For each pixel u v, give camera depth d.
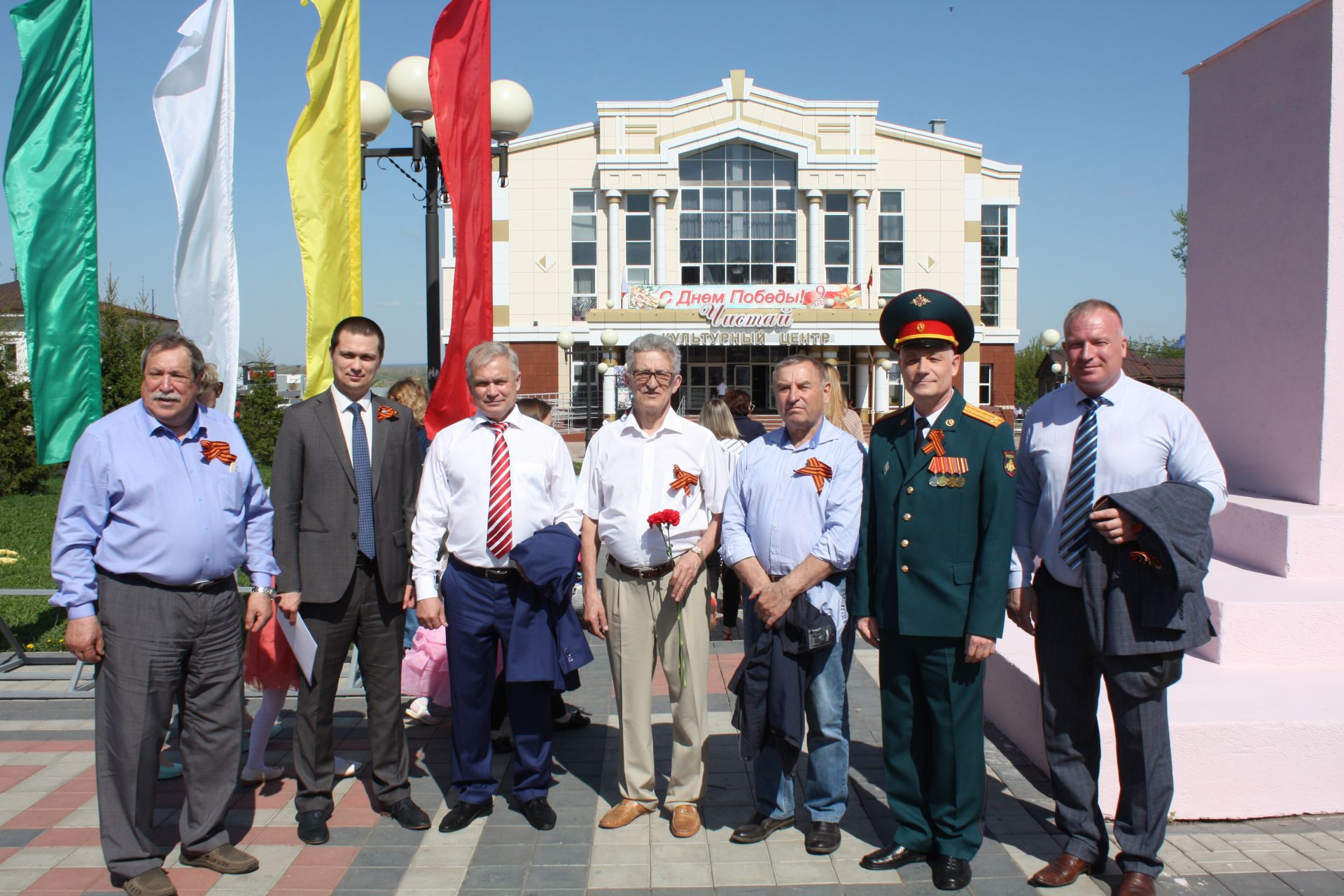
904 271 33.47
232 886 3.62
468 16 6.28
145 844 3.60
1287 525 5.18
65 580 3.50
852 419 7.09
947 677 3.61
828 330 30.61
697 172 33.00
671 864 3.77
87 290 5.79
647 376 3.99
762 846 3.93
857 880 3.65
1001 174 36.00
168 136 5.27
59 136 5.69
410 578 4.30
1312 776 4.10
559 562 3.94
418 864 3.78
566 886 3.60
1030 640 5.35
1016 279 36.22
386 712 4.20
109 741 3.56
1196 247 6.51
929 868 3.74
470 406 6.31
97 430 3.59
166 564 3.57
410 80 7.59
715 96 32.44
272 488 4.07
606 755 4.99
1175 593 3.36
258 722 4.54
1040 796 4.36
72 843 3.96
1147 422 3.55
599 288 33.06
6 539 12.74
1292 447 5.66
